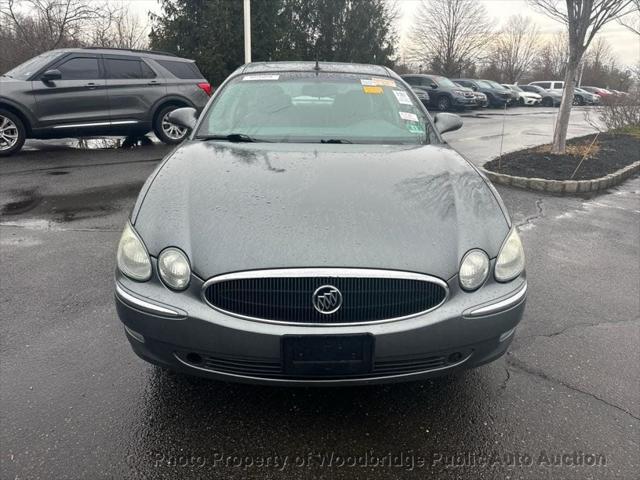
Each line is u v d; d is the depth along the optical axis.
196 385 2.56
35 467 2.04
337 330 2.02
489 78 52.81
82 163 8.20
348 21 26.77
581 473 2.08
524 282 2.34
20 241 4.60
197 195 2.39
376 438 2.25
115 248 4.46
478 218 2.35
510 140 12.75
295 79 3.82
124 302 2.17
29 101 8.45
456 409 2.44
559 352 2.96
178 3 19.59
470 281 2.16
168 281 2.11
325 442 2.21
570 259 4.54
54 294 3.53
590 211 6.27
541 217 5.93
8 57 16.98
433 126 3.60
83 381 2.57
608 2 8.05
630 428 2.33
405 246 2.12
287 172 2.64
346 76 3.89
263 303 2.04
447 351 2.13
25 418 2.30
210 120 3.49
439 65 43.75
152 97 9.59
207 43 19.22
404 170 2.73
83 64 8.95
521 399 2.52
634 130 14.21
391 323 2.06
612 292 3.84
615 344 3.06
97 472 2.03
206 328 2.04
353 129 3.40
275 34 20.00
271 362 2.05
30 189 6.48
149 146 9.96
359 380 2.11
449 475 2.06
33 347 2.87
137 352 2.27
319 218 2.22
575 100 35.78
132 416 2.34
